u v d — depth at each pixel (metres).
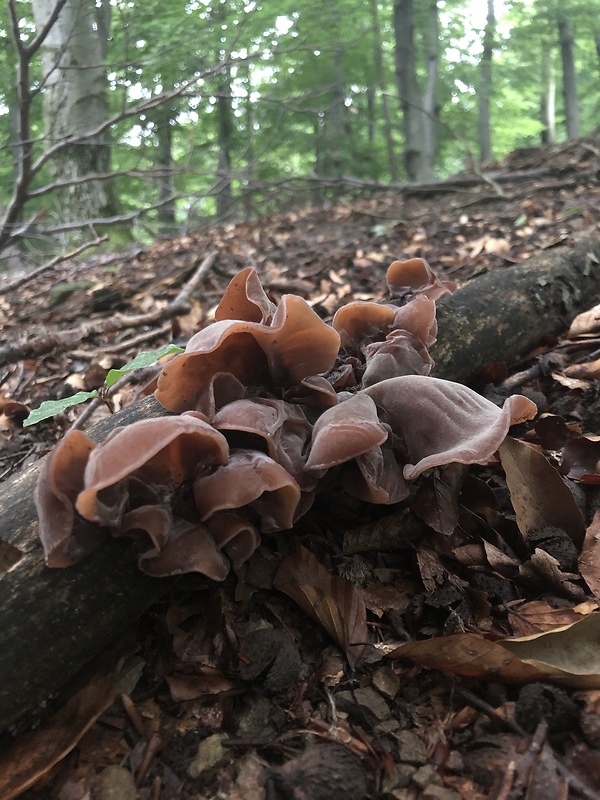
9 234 0.76
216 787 0.18
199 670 0.21
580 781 0.17
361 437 0.21
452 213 0.91
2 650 0.19
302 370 0.25
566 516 0.25
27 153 0.70
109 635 0.21
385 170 2.27
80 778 0.18
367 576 0.24
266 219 1.26
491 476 0.29
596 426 0.31
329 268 0.67
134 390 0.42
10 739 0.19
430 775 0.18
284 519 0.21
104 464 0.17
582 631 0.20
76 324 0.63
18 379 0.51
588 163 1.05
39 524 0.19
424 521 0.25
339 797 0.17
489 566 0.24
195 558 0.19
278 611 0.23
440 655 0.20
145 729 0.20
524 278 0.39
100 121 1.19
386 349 0.28
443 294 0.37
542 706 0.18
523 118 2.95
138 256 0.97
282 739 0.19
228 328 0.22
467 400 0.24
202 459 0.21
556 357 0.38
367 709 0.19
